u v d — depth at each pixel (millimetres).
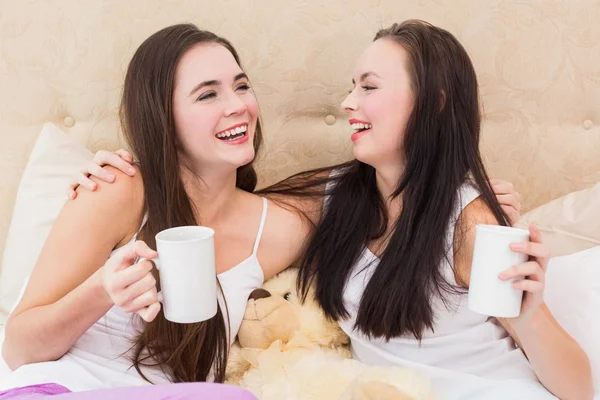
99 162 1126
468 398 1096
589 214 1356
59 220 1089
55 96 1490
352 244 1234
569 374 1009
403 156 1184
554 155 1556
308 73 1495
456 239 1120
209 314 852
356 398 959
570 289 1208
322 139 1530
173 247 807
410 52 1130
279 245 1302
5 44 1452
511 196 1182
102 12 1443
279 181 1535
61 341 1016
